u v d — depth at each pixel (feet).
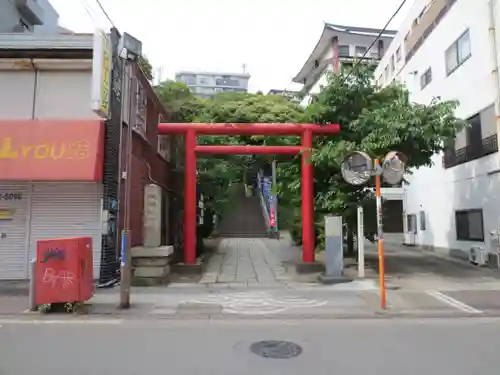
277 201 93.66
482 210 52.21
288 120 60.39
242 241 82.89
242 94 71.77
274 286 39.34
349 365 18.43
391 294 35.35
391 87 50.78
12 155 36.86
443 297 34.14
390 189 96.17
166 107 65.16
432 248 67.10
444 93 62.23
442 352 20.40
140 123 48.85
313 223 48.83
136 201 47.55
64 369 17.88
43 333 23.98
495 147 49.21
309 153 47.93
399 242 82.84
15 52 39.29
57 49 39.17
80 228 39.14
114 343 21.89
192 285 39.78
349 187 49.83
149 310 29.81
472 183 54.75
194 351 20.45
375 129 44.65
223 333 24.03
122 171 42.80
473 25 53.72
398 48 86.48
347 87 48.70
